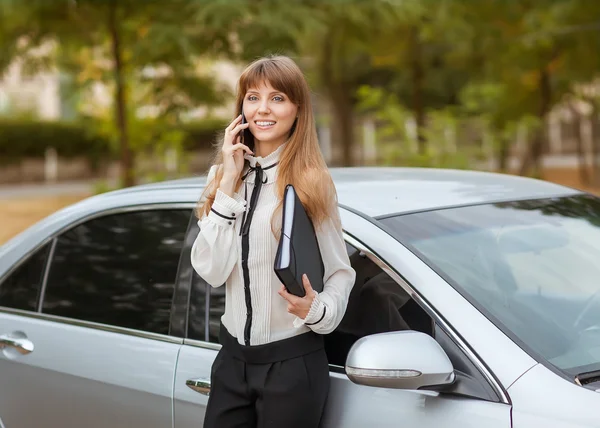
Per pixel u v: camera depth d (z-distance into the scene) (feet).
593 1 43.29
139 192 11.05
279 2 36.91
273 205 8.00
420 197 9.81
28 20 41.70
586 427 6.87
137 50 40.14
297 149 8.05
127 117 47.70
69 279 11.13
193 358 9.35
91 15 41.73
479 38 48.73
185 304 9.76
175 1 37.99
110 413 10.00
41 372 10.77
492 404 7.30
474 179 11.00
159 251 10.33
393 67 66.69
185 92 46.24
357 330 8.41
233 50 39.06
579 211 10.37
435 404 7.55
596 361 7.96
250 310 8.01
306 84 8.17
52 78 92.07
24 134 86.17
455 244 8.88
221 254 7.98
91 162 90.33
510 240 9.25
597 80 58.08
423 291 8.13
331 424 8.10
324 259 7.95
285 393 7.84
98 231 11.10
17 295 11.59
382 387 7.40
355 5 40.14
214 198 8.31
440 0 45.50
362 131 41.19
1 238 41.75
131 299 10.34
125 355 9.97
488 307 8.14
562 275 8.98
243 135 8.29
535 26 46.96
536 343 7.92
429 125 40.11
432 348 7.41
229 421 8.14
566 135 101.76
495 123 47.55
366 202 9.42
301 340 7.94
